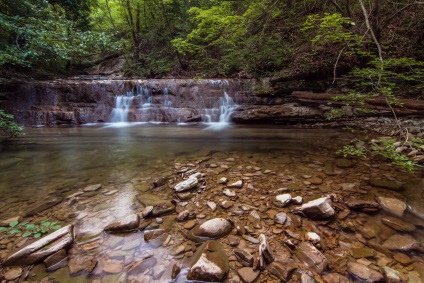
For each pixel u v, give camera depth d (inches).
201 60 440.5
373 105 205.3
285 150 156.9
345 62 240.8
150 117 303.1
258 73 317.7
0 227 72.1
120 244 63.8
